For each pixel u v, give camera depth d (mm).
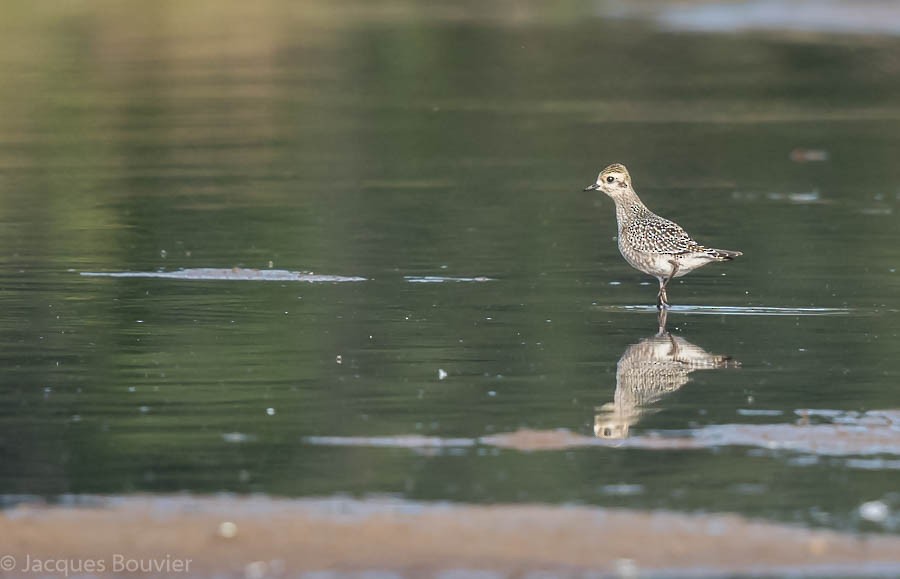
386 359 14516
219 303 17094
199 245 20672
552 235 21531
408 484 10820
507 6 59312
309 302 17156
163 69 42406
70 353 14773
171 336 15484
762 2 56875
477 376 13867
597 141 30781
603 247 20703
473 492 10641
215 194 24844
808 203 24000
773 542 9750
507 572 9312
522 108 35656
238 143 30562
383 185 25812
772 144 30312
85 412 12711
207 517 10164
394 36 49375
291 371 14070
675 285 18250
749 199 24406
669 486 10773
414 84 39938
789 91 38062
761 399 13039
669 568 9383
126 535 9867
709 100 36688
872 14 52281
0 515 10195
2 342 15219
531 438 11922
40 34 49812
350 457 11461
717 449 11648
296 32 50812
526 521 10055
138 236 21312
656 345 15094
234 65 43344
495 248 20547
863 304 17062
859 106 35531
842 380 13664
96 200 24266
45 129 32281
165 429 12219
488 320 16250
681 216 22906
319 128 32531
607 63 43781
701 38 48594
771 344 15133
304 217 22828
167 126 32781
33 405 12914
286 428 12227
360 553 9562
